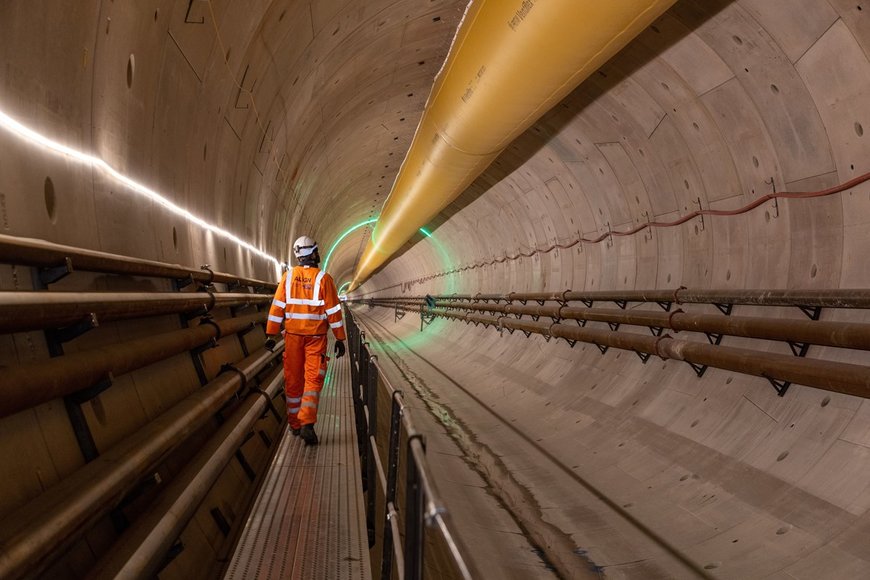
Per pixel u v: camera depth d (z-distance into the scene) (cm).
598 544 484
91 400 299
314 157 1242
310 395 611
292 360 620
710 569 415
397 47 885
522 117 625
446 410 1077
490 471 692
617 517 528
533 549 486
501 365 1330
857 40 426
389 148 1561
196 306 490
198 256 606
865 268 466
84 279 316
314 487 481
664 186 745
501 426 911
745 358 527
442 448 798
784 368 477
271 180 1017
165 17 406
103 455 270
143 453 283
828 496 416
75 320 262
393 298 3716
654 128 697
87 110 334
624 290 820
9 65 250
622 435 697
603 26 433
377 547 440
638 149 752
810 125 500
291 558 356
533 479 656
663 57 595
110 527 282
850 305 441
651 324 711
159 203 479
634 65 635
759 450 509
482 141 728
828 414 463
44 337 264
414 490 210
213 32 484
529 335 1251
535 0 442
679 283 739
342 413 783
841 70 450
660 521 503
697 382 648
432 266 2508
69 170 313
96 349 280
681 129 657
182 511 294
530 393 1046
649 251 809
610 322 836
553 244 1160
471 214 1592
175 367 450
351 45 796
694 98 607
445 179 950
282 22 598
